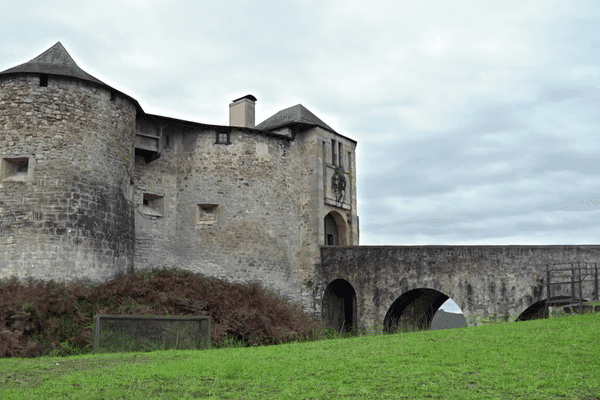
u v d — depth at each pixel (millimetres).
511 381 8219
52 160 19375
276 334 19844
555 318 15094
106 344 14461
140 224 23688
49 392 8023
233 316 19859
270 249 25797
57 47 22156
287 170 27297
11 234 18703
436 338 13000
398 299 23328
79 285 18594
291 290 26328
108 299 18594
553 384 7984
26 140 19391
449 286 21297
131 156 22125
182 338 15117
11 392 8000
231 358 11031
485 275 20562
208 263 24453
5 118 19562
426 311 25656
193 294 20875
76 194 19438
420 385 8117
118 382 8688
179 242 24781
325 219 29031
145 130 24156
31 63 20984
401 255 22859
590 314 15188
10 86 19781
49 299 17203
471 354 10289
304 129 28188
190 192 25125
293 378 8836
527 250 19938
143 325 14891
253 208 25609
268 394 7812
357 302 24000
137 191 23828
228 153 25609
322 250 26266
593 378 8281
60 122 19719
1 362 11547
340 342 13773
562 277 18891
